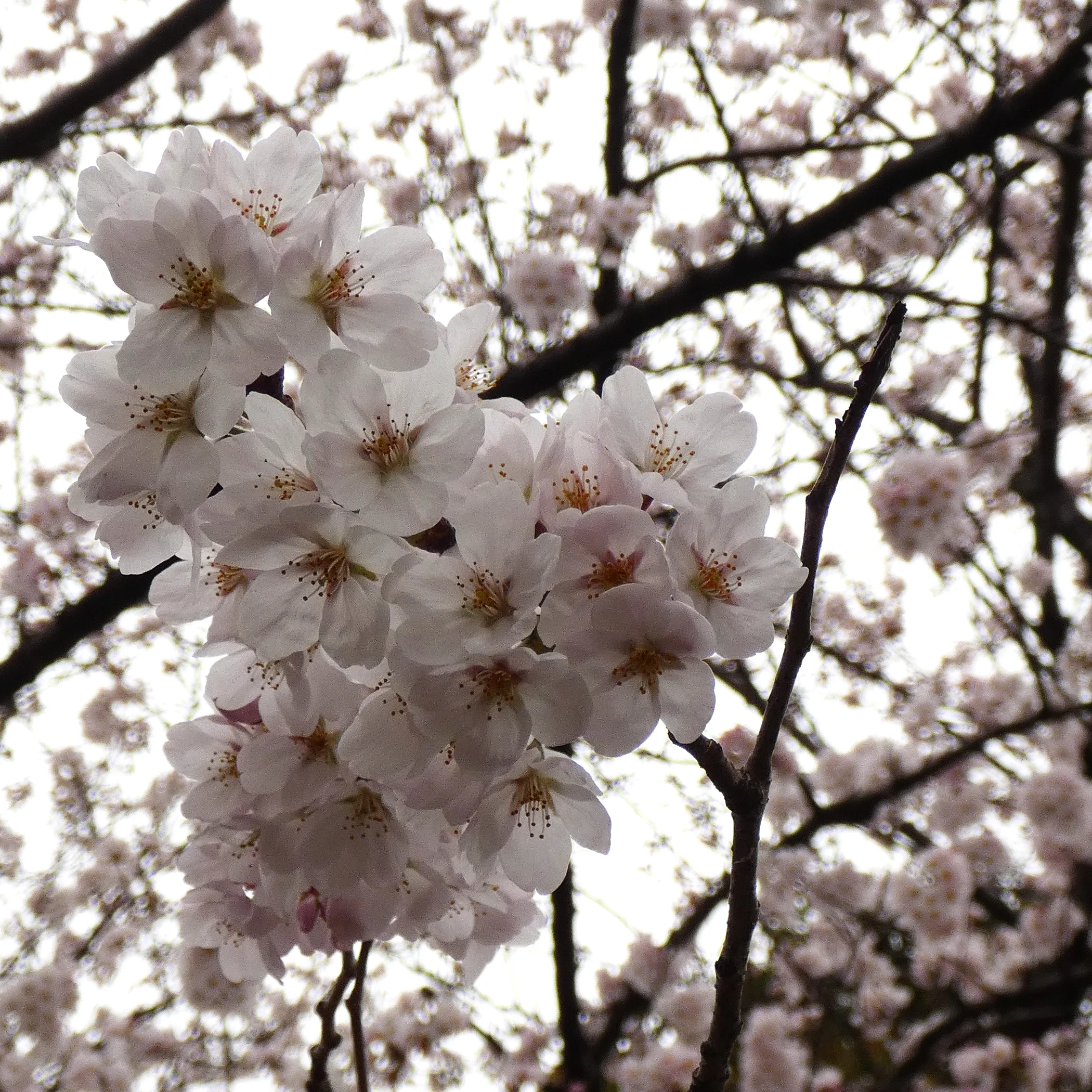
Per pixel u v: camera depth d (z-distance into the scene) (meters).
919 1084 6.63
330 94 7.52
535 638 1.55
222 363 1.49
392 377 1.58
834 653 7.19
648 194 6.95
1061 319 7.29
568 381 6.27
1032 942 7.05
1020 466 7.54
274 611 1.52
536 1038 6.38
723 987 1.70
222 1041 6.41
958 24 5.91
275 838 1.62
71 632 5.20
